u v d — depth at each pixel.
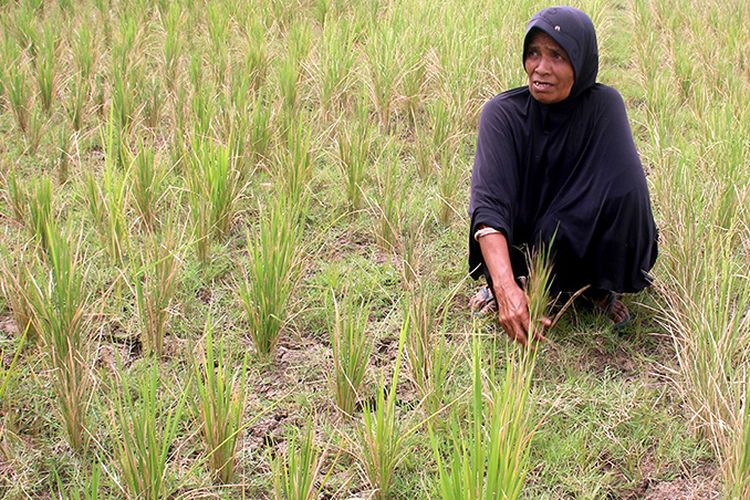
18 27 7.06
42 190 4.09
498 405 2.43
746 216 4.42
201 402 2.95
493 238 3.40
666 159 4.75
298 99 6.09
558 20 3.32
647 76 6.73
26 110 5.54
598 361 3.61
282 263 3.51
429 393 3.14
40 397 3.26
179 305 3.83
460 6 8.32
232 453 2.90
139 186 4.38
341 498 2.88
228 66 6.43
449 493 2.36
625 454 3.07
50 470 2.96
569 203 3.54
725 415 3.07
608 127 3.50
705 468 3.04
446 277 4.18
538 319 3.43
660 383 3.47
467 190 4.98
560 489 2.92
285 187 4.61
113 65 6.12
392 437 2.86
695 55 7.20
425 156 5.19
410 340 3.40
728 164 4.65
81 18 7.84
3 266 3.59
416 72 6.37
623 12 9.25
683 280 3.80
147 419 2.65
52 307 3.11
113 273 4.02
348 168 4.76
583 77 3.42
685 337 3.43
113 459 2.98
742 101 5.87
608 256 3.55
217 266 4.16
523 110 3.59
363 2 8.80
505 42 7.10
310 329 3.80
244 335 3.73
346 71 6.32
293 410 3.30
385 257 4.39
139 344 3.67
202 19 8.14
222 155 4.33
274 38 7.40
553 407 3.22
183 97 5.60
